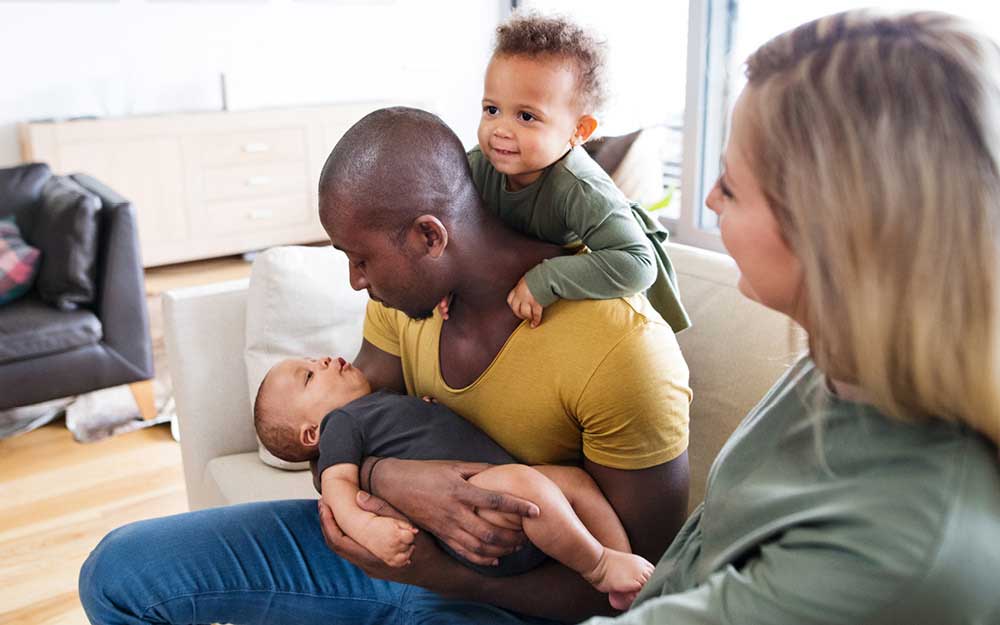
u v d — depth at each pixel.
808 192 0.59
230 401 1.76
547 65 1.02
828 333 0.60
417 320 1.13
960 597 0.55
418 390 1.26
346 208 0.97
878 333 0.57
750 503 0.69
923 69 0.55
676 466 1.09
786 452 0.70
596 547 1.04
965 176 0.54
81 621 1.90
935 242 0.55
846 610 0.57
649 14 3.95
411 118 0.98
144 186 4.53
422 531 1.07
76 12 4.59
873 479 0.60
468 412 1.16
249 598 1.16
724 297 1.38
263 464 1.70
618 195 1.07
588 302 1.06
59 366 2.75
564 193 1.07
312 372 1.33
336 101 5.55
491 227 1.07
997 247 0.55
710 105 3.67
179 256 4.71
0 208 3.05
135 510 2.37
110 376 2.84
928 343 0.56
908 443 0.60
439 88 5.92
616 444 1.06
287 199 5.01
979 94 0.55
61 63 4.61
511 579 1.09
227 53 5.09
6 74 4.48
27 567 2.10
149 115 4.59
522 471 1.05
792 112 0.59
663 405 1.06
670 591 0.82
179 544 1.16
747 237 0.65
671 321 1.22
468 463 1.09
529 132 1.04
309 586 1.18
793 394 0.74
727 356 1.34
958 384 0.56
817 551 0.59
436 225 0.98
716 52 3.58
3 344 2.63
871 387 0.59
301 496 1.57
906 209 0.55
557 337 1.06
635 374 1.04
